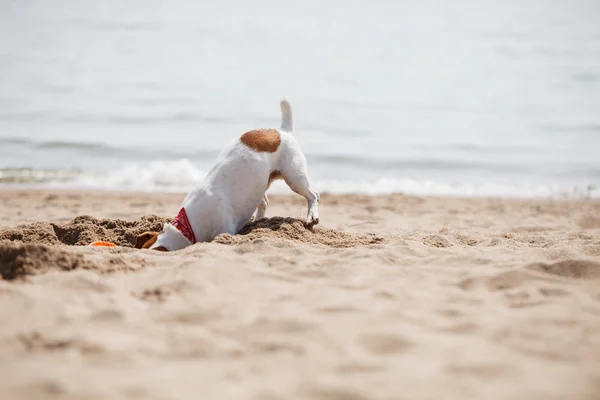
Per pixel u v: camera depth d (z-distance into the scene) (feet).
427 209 58.54
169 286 27.30
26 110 100.22
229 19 192.95
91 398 17.83
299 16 201.98
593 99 112.27
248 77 125.90
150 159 79.10
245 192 37.35
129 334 22.47
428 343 21.70
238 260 30.91
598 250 34.55
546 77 128.57
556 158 81.61
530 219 54.03
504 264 31.53
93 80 120.88
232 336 22.45
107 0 230.68
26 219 50.93
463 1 242.78
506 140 89.51
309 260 31.60
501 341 22.13
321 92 115.85
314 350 21.12
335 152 82.64
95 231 40.75
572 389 18.54
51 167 75.25
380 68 136.56
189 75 126.52
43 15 193.98
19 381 18.69
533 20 197.47
